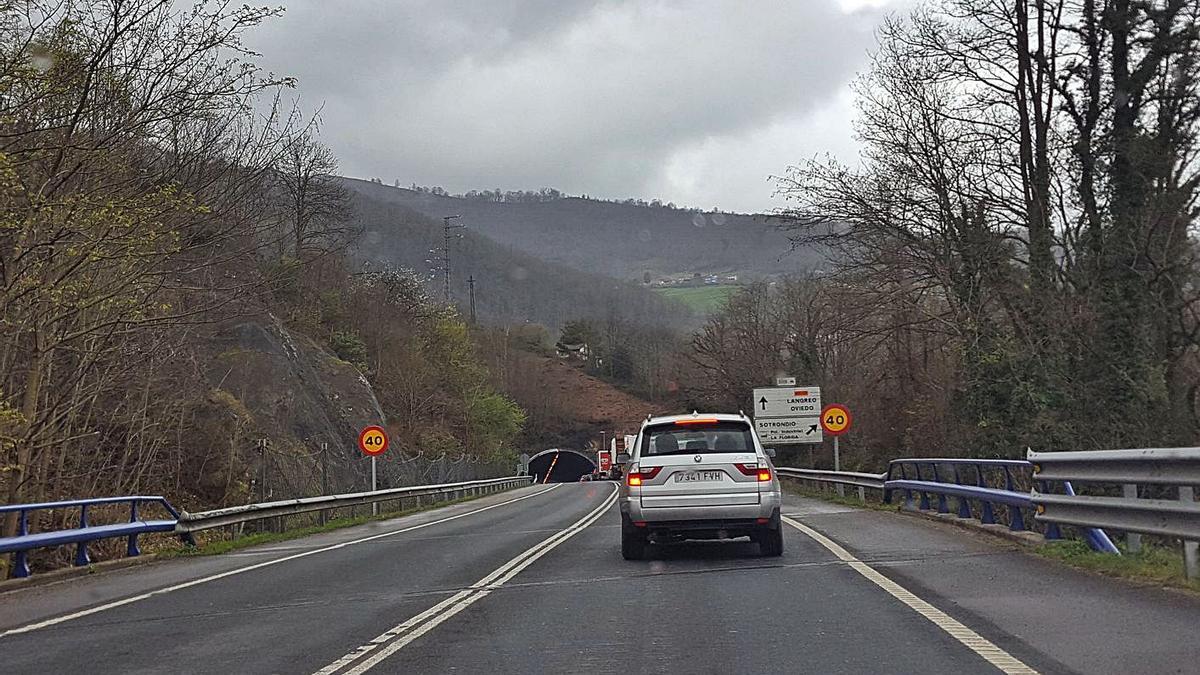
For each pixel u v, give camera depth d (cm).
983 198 2973
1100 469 1160
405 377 6706
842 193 3095
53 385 2195
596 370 12344
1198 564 986
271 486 3114
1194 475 954
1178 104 2548
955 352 3125
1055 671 665
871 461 4044
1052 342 2728
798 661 727
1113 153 2605
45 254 1747
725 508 1357
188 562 1706
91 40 1653
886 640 784
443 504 4028
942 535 1557
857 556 1328
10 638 951
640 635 847
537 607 1016
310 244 4797
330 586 1261
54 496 2302
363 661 782
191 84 1791
